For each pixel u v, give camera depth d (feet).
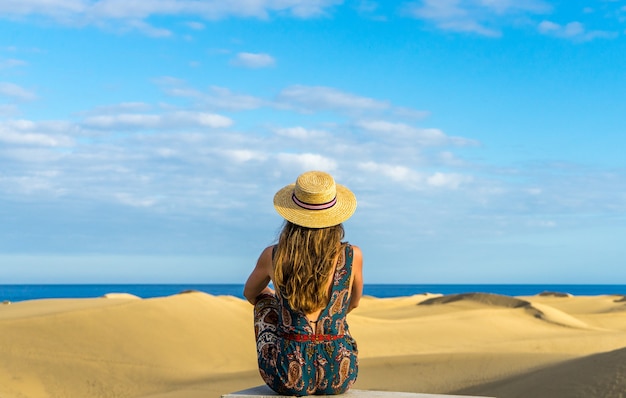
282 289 17.40
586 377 57.31
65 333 103.14
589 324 190.49
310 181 17.62
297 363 17.19
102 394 83.30
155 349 104.01
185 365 100.27
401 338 144.97
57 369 90.02
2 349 94.17
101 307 115.55
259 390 18.33
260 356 17.72
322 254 17.24
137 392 84.02
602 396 51.47
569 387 56.24
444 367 84.89
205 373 96.02
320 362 17.24
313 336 17.31
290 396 17.53
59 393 82.69
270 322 18.15
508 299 211.20
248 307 140.77
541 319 180.96
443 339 147.33
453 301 221.87
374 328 153.07
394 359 91.86
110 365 94.07
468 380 75.36
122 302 123.24
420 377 80.23
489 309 195.00
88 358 95.61
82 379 87.92
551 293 296.30
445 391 70.44
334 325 17.43
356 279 17.87
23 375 86.02
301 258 17.13
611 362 59.72
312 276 17.06
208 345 111.65
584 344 136.05
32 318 106.11
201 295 138.31
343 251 17.60
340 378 17.37
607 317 206.28
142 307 119.14
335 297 17.39
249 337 120.67
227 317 127.44
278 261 17.37
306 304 17.15
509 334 158.40
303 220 17.31
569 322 181.47
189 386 84.53
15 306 131.54
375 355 125.80
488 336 153.28
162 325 114.11
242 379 88.63
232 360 107.34
